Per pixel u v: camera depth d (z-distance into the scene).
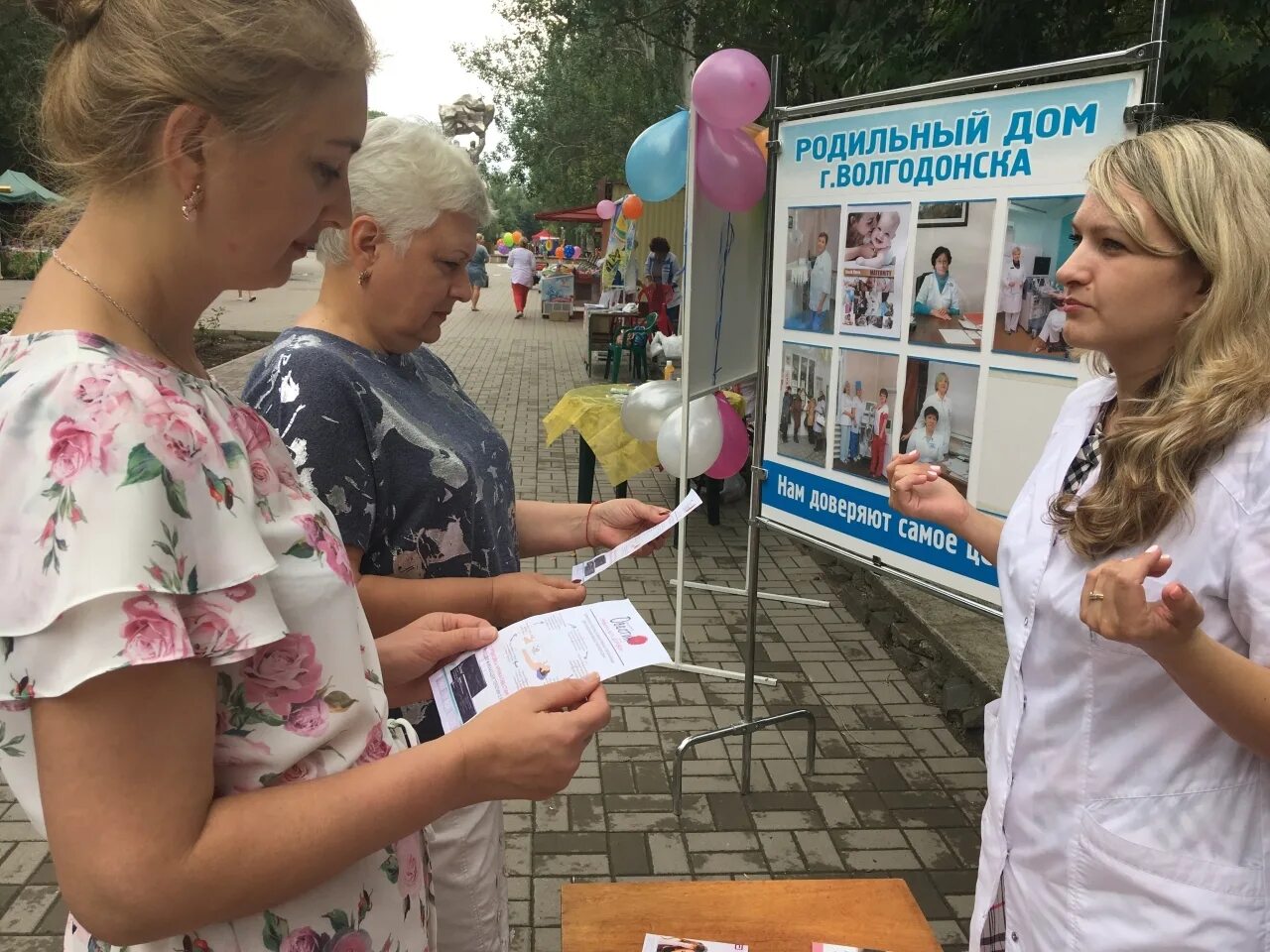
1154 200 1.23
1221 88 3.93
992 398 2.20
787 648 4.32
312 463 1.38
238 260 0.85
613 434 5.31
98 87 0.77
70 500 0.72
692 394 3.49
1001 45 4.41
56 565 0.71
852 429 2.63
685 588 5.05
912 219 2.35
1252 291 1.18
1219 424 1.15
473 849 1.59
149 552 0.73
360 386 1.45
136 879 0.72
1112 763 1.27
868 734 3.54
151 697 0.73
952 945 2.49
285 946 0.92
